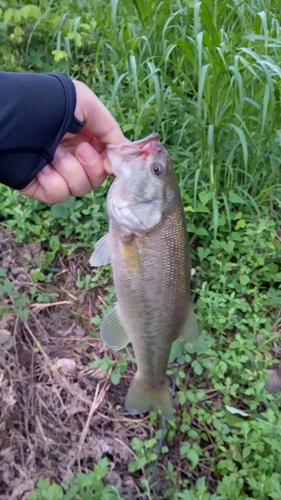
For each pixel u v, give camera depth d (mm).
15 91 375
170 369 690
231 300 738
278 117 784
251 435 624
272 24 932
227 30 1005
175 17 932
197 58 826
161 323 466
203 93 829
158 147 438
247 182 848
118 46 969
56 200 429
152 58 877
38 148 389
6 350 662
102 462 566
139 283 444
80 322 733
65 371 678
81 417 648
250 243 773
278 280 779
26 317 687
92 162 422
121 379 688
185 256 457
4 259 756
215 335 727
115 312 475
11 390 633
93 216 777
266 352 718
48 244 796
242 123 762
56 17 998
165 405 521
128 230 429
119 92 901
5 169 390
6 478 579
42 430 625
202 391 675
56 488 543
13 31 979
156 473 616
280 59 889
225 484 583
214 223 754
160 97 821
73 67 994
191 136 875
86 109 413
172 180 445
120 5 1046
